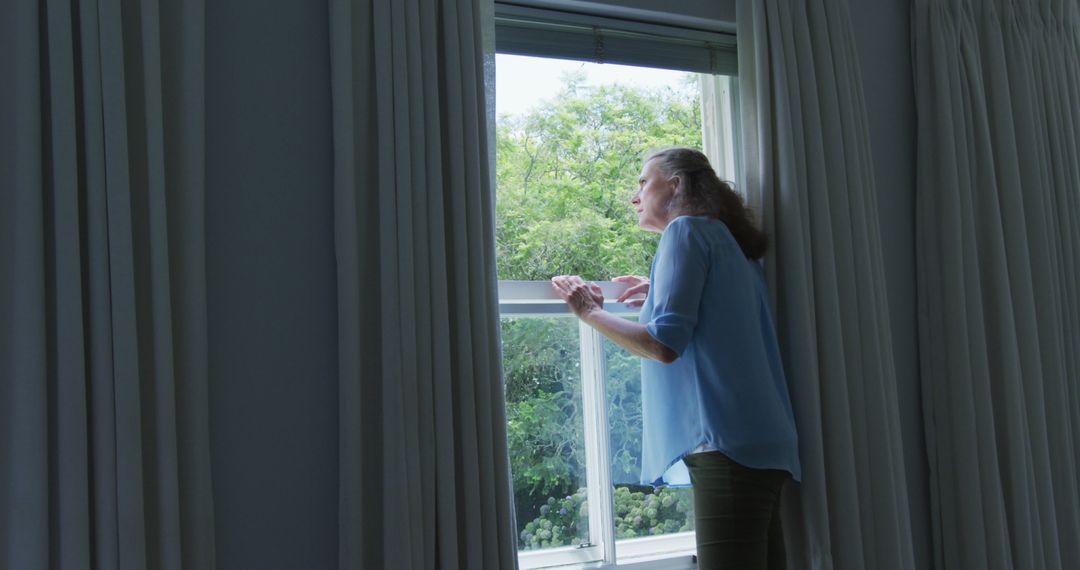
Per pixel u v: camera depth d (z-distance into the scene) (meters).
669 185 2.41
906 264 2.88
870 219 2.68
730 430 2.12
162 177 1.82
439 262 2.03
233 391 1.96
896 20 2.98
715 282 2.21
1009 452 2.79
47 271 1.75
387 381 1.95
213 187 1.98
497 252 2.36
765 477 2.13
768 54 2.59
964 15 2.99
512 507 2.09
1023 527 2.75
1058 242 3.07
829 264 2.52
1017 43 3.08
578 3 2.46
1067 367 3.01
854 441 2.51
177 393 1.83
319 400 2.03
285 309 2.02
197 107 1.90
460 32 2.15
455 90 2.11
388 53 2.05
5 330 1.70
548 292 2.38
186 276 1.85
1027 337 2.88
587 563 2.38
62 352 1.70
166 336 1.78
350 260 1.97
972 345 2.78
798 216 2.50
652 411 2.35
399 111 2.04
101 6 1.79
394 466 1.93
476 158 2.12
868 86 2.88
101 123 1.77
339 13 2.04
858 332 2.56
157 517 1.77
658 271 2.26
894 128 2.92
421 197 2.04
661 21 2.63
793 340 2.46
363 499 1.96
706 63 2.71
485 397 2.05
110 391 1.73
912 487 2.79
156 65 1.84
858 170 2.64
